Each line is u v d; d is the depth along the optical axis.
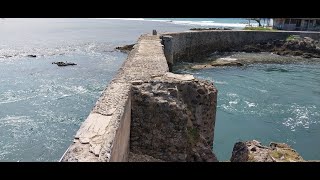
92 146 5.65
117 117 6.86
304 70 30.77
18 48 46.00
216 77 27.02
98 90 24.17
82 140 5.85
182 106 9.14
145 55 15.15
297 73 29.42
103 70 30.73
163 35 27.97
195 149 9.31
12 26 103.94
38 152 15.19
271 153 7.63
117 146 6.44
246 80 26.27
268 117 18.16
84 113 19.66
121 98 7.98
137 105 9.06
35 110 19.97
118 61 35.50
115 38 62.66
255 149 7.95
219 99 21.02
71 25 114.12
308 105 20.31
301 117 18.28
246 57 35.75
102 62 34.88
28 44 51.69
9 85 25.20
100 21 147.38
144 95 9.04
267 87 24.30
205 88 10.13
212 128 10.52
